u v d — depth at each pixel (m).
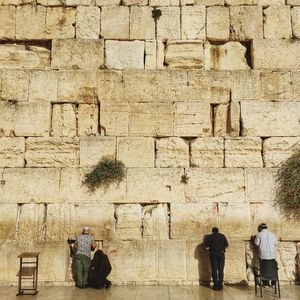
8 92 12.34
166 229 11.55
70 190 11.73
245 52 12.86
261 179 11.77
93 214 11.59
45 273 11.23
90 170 11.86
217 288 10.59
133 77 12.41
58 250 11.34
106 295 10.04
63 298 9.76
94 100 12.39
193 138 12.20
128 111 12.23
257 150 12.03
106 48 12.70
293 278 11.30
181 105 12.27
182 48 12.80
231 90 12.38
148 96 12.32
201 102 12.29
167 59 12.77
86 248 10.98
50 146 12.04
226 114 12.35
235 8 12.85
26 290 10.52
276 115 12.20
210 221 11.55
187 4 12.87
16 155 11.98
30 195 11.70
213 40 12.85
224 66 12.80
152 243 11.38
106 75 12.45
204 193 11.72
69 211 11.61
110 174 11.73
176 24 12.84
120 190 11.73
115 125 12.16
